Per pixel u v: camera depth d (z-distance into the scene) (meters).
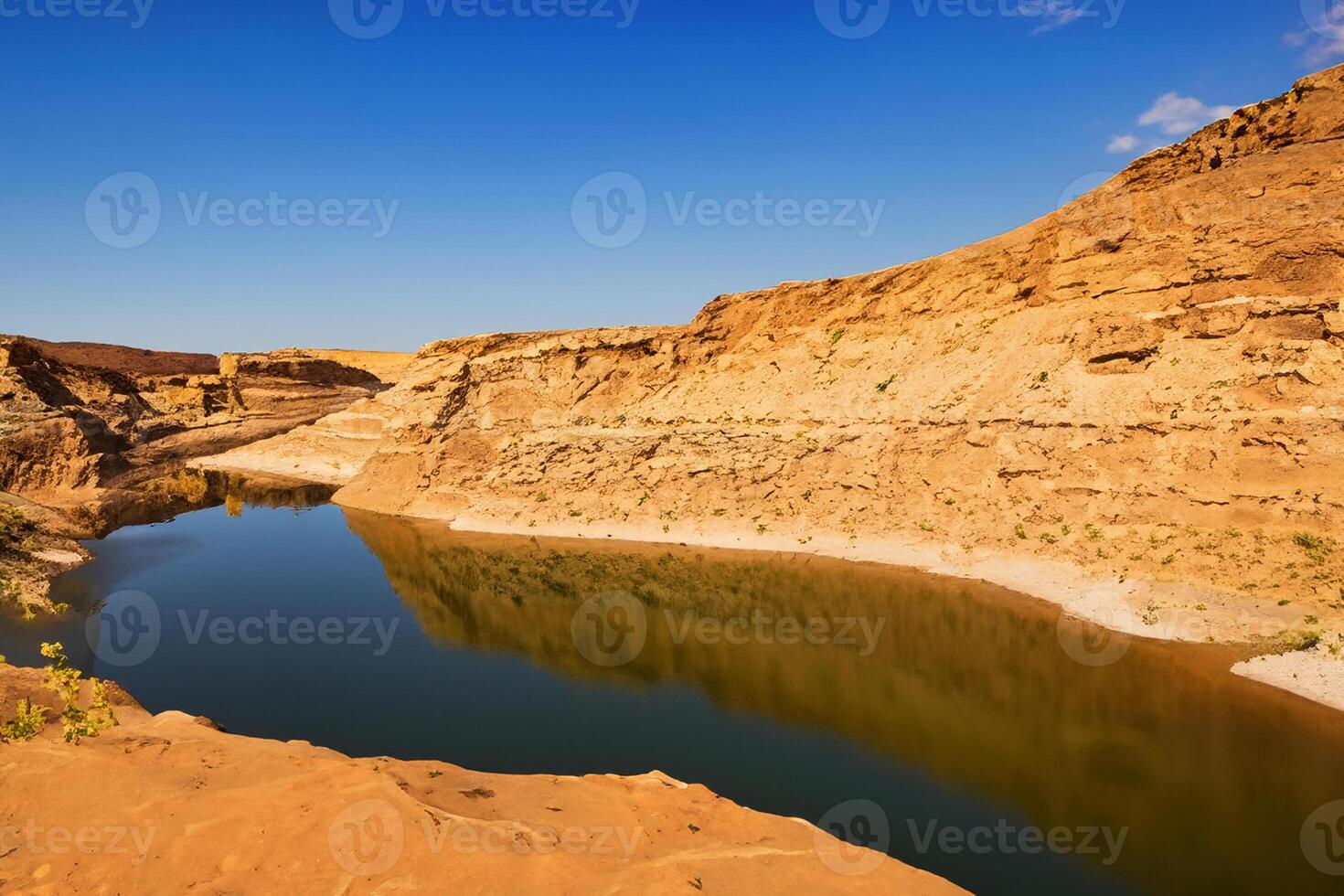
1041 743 20.75
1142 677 24.00
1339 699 21.28
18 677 21.56
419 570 42.19
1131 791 18.22
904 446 42.66
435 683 26.19
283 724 22.77
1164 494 31.73
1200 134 37.38
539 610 34.72
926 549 37.91
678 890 12.09
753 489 46.84
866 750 20.91
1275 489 29.03
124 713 21.34
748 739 21.70
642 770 19.95
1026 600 31.52
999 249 45.69
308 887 11.95
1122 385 35.56
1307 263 32.56
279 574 41.31
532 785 16.84
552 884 12.16
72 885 12.01
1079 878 15.02
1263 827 16.59
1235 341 33.31
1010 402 38.69
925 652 27.55
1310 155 33.59
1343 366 29.44
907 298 49.47
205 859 12.63
